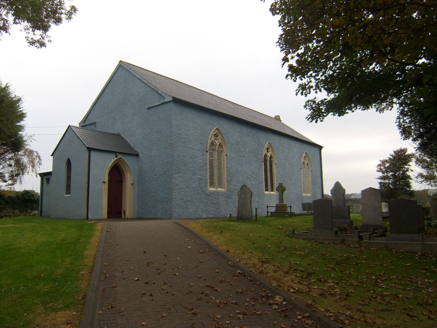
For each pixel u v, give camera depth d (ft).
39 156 101.65
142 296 21.93
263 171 86.07
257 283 25.39
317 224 42.01
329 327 18.89
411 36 27.55
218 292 23.39
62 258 28.12
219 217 68.54
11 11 37.65
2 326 16.93
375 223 46.14
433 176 103.30
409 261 32.04
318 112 45.21
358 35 27.55
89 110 78.84
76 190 58.85
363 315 20.62
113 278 24.82
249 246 35.45
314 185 114.32
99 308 19.86
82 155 58.59
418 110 44.32
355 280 27.17
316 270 29.27
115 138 67.41
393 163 135.03
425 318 20.40
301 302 22.13
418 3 25.53
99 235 37.04
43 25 41.06
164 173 60.54
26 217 68.95
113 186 62.23
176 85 79.66
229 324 18.74
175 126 61.11
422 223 45.32
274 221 55.26
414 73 29.40
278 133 94.48
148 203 62.39
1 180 100.99
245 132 80.84
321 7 28.84
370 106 44.27
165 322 18.49
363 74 38.40
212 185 69.82
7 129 85.05
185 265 28.81
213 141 71.05
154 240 36.45
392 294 24.25
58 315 18.40
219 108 77.10
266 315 20.20
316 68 38.58
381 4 25.98
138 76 68.28
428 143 54.34
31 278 23.47
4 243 32.40
